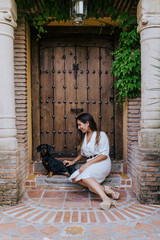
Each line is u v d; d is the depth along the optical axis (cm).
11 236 232
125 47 395
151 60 326
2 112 318
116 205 311
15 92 384
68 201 327
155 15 323
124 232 239
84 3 341
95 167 331
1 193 314
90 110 450
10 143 319
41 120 449
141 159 319
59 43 445
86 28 439
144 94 335
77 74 448
